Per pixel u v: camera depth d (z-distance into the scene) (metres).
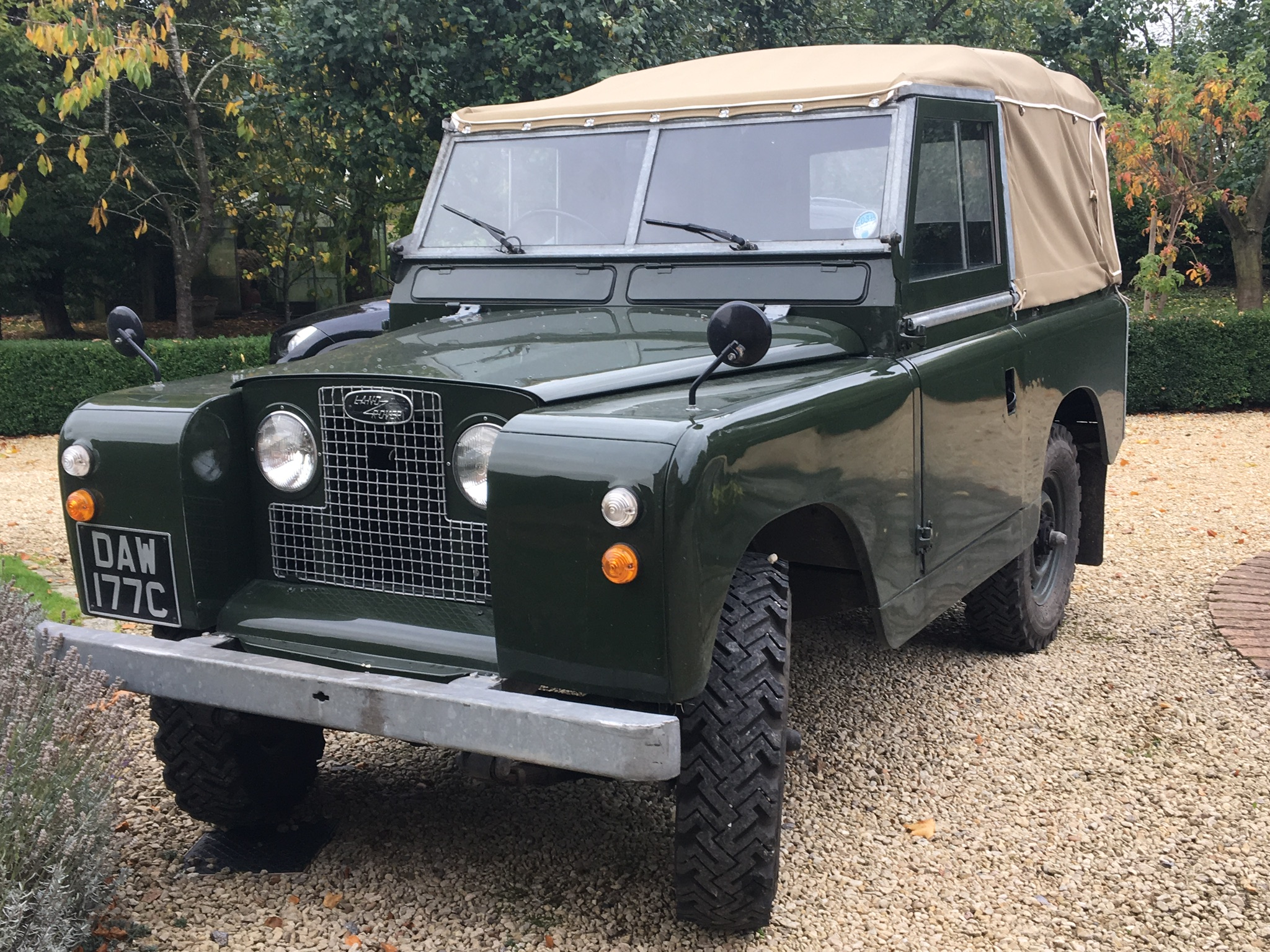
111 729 3.00
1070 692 4.73
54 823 2.82
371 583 2.98
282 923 3.03
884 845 3.47
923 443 3.50
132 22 14.35
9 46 14.02
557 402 2.68
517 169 4.10
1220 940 2.98
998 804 3.74
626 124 3.97
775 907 3.09
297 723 3.58
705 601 2.42
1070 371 4.93
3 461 10.86
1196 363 12.76
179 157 17.28
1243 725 4.36
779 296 3.56
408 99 11.98
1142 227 23.91
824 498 2.89
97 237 18.91
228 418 3.04
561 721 2.32
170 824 3.64
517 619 2.51
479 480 2.74
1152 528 7.67
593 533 2.39
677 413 2.54
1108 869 3.33
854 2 18.33
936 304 3.70
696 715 2.69
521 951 2.90
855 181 3.57
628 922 3.02
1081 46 20.33
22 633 3.06
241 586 3.11
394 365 2.95
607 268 3.81
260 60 13.78
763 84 3.91
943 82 3.85
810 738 4.24
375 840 3.50
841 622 5.68
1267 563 6.59
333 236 18.03
